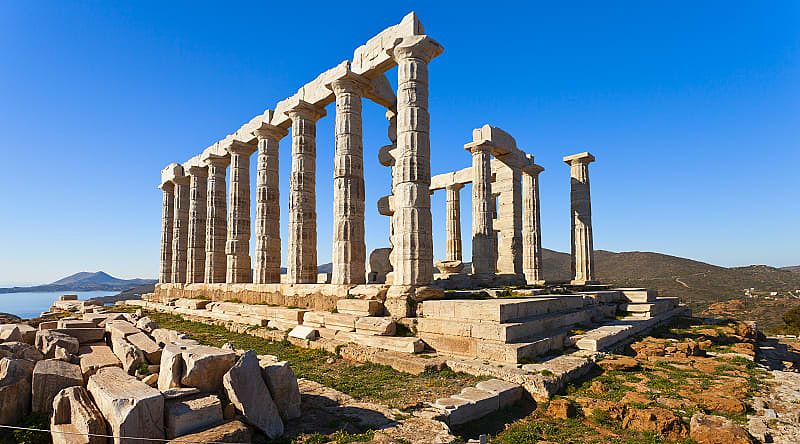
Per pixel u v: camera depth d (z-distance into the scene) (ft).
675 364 39.75
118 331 33.78
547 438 25.16
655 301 69.46
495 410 29.17
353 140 61.93
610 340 43.45
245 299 76.33
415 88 53.57
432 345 42.60
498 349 36.73
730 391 31.99
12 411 22.63
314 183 72.69
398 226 52.42
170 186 120.37
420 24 55.72
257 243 79.05
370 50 60.95
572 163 89.86
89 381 23.97
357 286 54.90
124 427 19.48
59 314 85.40
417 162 52.60
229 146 88.48
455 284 66.54
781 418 27.81
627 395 30.40
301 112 71.97
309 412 26.48
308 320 55.67
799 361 54.70
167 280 117.29
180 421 20.47
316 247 71.51
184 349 25.64
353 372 37.29
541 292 58.39
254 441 22.11
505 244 85.25
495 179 88.38
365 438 22.33
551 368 34.09
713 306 184.75
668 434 25.40
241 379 23.07
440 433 23.04
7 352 26.58
